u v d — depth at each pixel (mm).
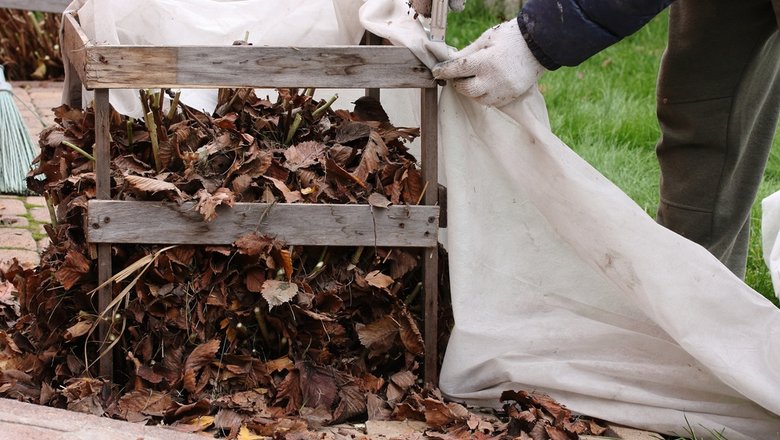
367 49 2305
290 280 2305
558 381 2400
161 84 2238
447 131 2396
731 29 2770
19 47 6062
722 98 2867
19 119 4074
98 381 2260
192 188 2324
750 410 2377
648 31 6895
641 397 2385
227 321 2326
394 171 2438
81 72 2293
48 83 5934
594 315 2449
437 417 2254
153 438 1984
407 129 2537
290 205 2316
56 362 2396
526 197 2434
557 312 2463
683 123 2955
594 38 2225
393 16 2527
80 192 2402
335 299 2350
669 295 2291
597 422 2418
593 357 2443
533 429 2234
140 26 2703
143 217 2270
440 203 2500
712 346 2279
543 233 2451
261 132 2518
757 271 3543
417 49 2311
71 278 2326
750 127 2945
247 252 2279
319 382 2318
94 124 2430
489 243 2443
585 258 2398
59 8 4055
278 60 2277
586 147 4664
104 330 2309
